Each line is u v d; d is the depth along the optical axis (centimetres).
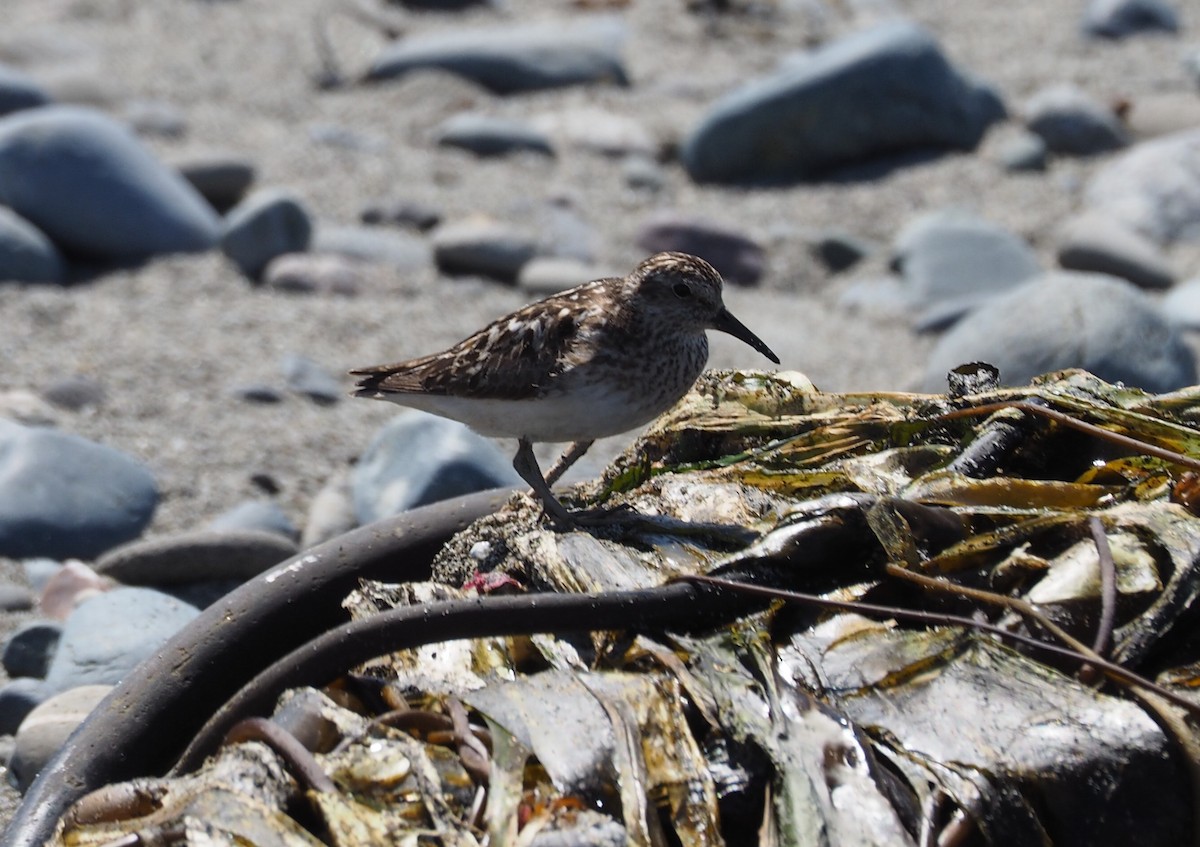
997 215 1792
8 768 838
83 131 1622
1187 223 1758
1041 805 498
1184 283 1630
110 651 909
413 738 533
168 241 1611
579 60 2136
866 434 725
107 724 636
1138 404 721
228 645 666
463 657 596
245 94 2038
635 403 827
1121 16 2348
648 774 509
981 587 588
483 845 486
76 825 517
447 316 1530
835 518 607
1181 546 577
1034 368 1302
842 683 544
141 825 497
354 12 2323
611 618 572
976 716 519
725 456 743
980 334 1344
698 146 1911
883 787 501
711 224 1705
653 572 619
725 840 512
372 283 1584
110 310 1488
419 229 1720
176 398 1345
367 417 1351
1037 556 595
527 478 814
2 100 1784
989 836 485
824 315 1600
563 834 473
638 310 823
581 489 800
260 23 2277
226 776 509
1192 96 2077
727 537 641
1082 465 693
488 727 537
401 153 1897
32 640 966
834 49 1959
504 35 2166
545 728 518
